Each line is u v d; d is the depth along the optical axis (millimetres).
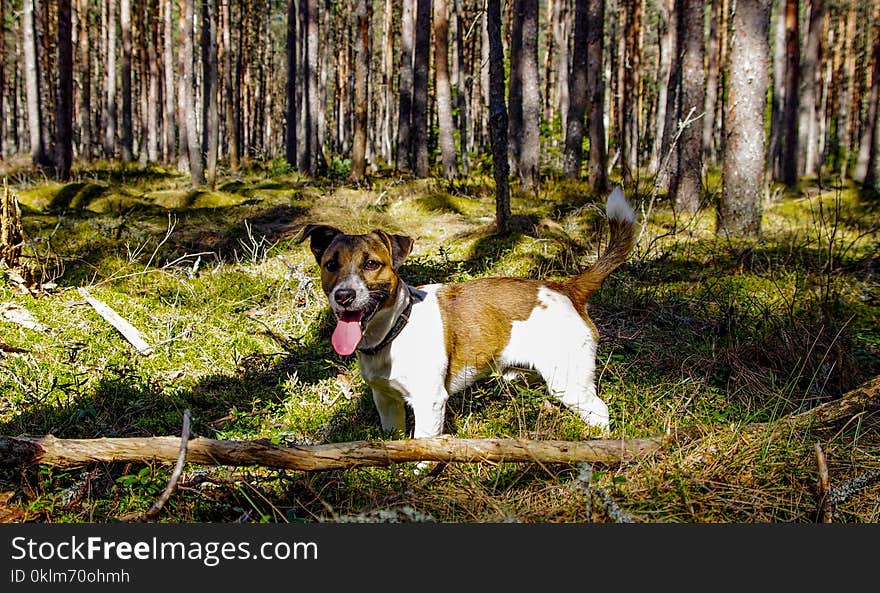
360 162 14266
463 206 10891
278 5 34594
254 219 10016
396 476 3461
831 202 12844
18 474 3494
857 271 7574
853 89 28938
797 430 3574
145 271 6902
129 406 4426
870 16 28203
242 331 5887
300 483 3428
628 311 6301
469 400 4578
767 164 21516
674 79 14117
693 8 10992
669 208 11133
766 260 7773
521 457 3268
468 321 4012
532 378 4324
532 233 8445
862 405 3684
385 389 3955
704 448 3402
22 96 36344
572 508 3088
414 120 17391
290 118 23297
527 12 14188
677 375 4906
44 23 25688
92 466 3354
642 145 27516
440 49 14992
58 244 7926
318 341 5852
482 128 25594
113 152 25453
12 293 5734
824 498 3020
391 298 3730
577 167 14961
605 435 3902
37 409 4242
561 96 26453
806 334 5336
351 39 30266
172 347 5406
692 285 6996
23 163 18719
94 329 5508
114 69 25219
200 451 3119
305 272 7488
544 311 4082
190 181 15867
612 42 21516
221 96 30391
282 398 4793
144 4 26766
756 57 8594
